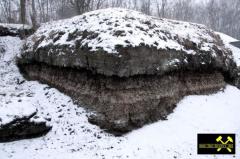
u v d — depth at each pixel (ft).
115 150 28.25
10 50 58.65
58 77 42.52
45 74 45.96
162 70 37.17
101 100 33.40
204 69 46.75
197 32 51.42
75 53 37.86
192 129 34.68
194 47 46.32
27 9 65.92
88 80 36.68
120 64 32.55
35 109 30.89
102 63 33.42
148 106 34.50
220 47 54.90
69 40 40.93
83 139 30.09
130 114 32.40
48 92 41.60
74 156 26.73
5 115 28.35
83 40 37.65
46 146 28.32
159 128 33.50
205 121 37.29
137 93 33.88
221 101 45.19
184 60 42.27
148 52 35.12
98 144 29.22
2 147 26.94
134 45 33.73
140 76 34.78
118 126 31.09
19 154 26.22
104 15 39.96
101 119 32.19
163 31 41.75
